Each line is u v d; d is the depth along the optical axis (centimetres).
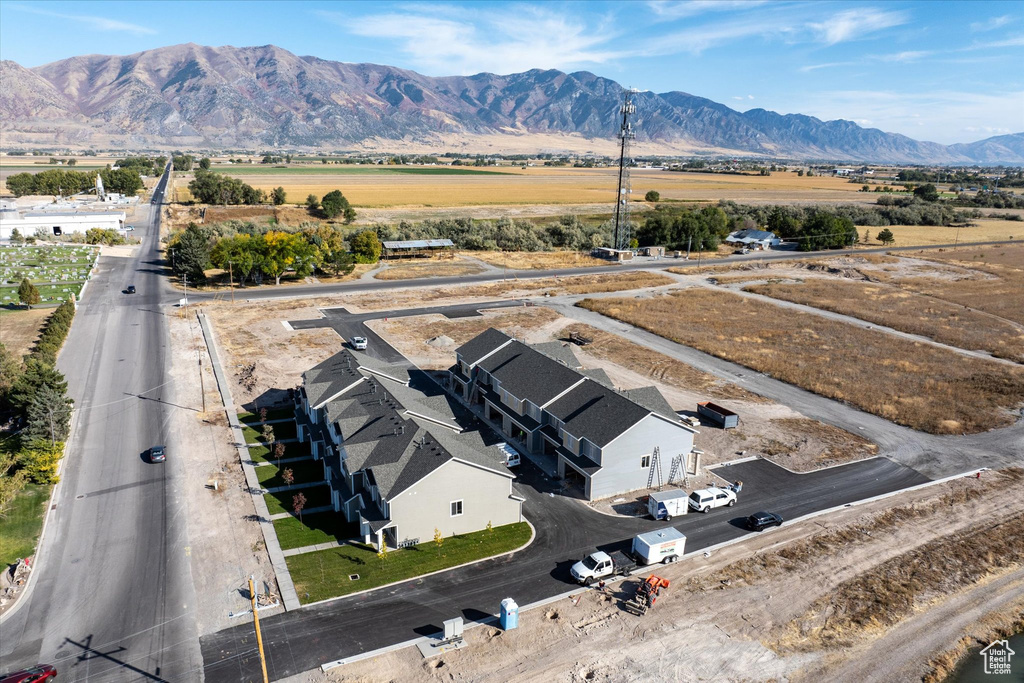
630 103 15588
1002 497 4797
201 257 11325
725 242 18250
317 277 12406
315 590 3588
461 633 3259
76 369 6950
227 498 4516
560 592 3647
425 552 3978
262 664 2867
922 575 3866
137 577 3659
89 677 2952
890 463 5328
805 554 4050
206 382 6712
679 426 4834
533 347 6322
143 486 4638
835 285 12725
